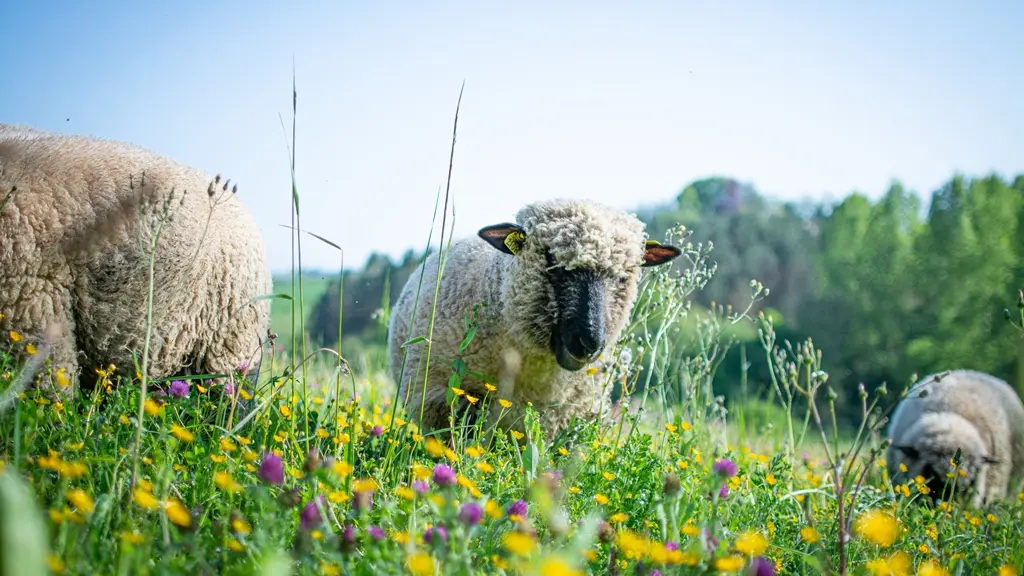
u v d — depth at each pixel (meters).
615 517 3.22
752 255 61.38
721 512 3.77
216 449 3.81
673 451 4.89
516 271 5.73
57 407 3.87
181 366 5.41
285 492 3.02
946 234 53.72
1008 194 55.84
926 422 9.19
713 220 65.06
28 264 4.68
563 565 2.04
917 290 53.25
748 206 101.50
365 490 3.03
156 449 3.37
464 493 3.14
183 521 2.56
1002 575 3.27
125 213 4.92
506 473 4.22
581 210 5.76
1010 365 48.91
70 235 4.80
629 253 5.79
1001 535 4.81
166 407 4.05
